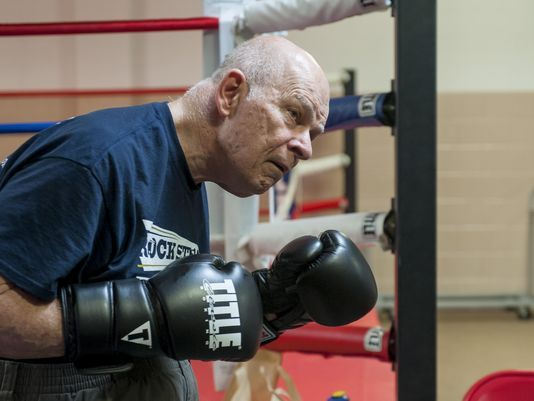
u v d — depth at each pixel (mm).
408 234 1468
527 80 4797
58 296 1055
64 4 3455
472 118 4816
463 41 4797
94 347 1044
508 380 1560
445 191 4879
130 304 1056
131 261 1151
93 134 1088
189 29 1729
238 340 1088
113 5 3506
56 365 1156
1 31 1722
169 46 3646
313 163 4121
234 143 1194
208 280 1097
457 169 4855
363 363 2832
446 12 4789
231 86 1189
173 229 1244
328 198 4863
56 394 1153
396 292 1506
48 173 1033
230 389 1781
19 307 1005
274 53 1200
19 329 1012
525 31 4777
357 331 1698
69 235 1026
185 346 1062
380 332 1675
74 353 1052
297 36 4828
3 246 994
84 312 1036
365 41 4801
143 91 2676
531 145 4809
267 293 1224
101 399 1179
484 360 3928
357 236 1626
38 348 1039
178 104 1252
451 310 5020
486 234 4887
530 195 4840
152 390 1218
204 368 2555
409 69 1442
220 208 1817
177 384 1268
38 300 1020
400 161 1459
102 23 1715
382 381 2609
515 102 4797
